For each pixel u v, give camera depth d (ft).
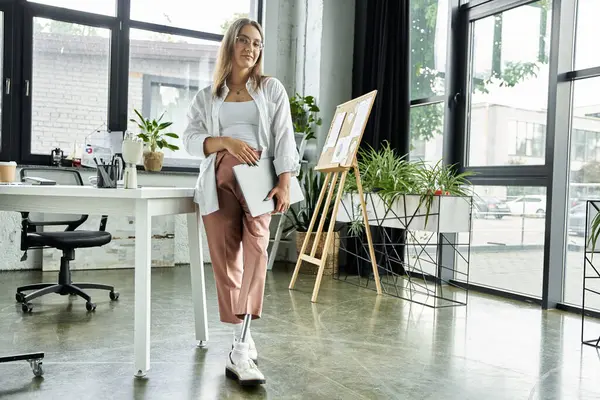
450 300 13.42
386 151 14.96
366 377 7.79
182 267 17.76
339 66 19.02
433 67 17.19
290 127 8.04
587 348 9.57
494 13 15.12
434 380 7.75
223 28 19.67
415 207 13.05
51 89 17.08
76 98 17.43
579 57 13.01
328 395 7.06
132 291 13.51
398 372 8.05
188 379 7.49
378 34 17.47
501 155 14.88
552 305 12.96
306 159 19.27
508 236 14.51
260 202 7.57
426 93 17.44
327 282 15.85
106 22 17.69
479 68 15.71
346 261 17.99
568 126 13.14
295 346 9.26
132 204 7.70
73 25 17.31
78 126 17.48
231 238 7.91
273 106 7.94
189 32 19.02
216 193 7.73
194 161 19.29
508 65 14.74
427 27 17.49
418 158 17.63
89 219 16.70
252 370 7.39
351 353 8.94
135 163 8.00
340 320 11.21
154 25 18.48
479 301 13.66
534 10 13.98
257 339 9.62
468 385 7.58
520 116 14.32
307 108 19.11
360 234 17.54
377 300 13.37
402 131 16.76
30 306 11.28
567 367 8.47
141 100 18.51
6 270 16.20
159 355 8.50
